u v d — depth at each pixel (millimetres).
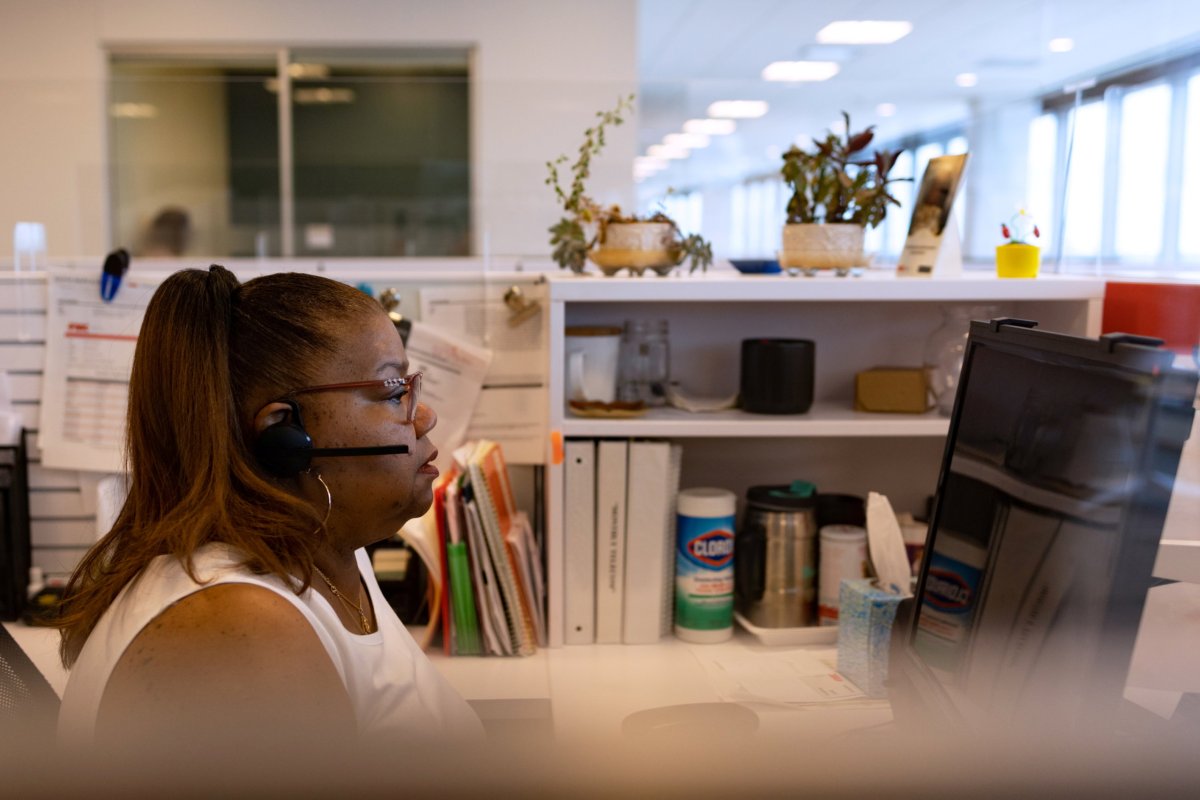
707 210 2320
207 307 793
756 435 1846
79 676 723
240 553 751
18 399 1979
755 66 7488
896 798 348
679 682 1358
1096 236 1890
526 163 2736
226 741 415
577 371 1830
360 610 896
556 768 338
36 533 1983
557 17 5047
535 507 2002
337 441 813
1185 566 733
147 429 794
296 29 5008
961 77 2146
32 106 2951
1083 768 355
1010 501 854
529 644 1707
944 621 981
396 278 1953
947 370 1846
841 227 1789
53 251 2104
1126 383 658
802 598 1801
